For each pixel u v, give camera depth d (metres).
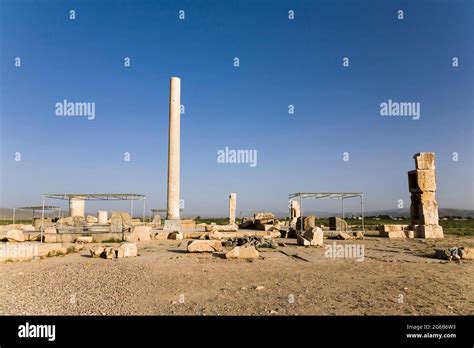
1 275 11.34
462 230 36.69
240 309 7.29
